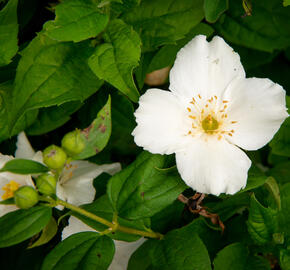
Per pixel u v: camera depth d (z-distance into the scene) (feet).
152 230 1.00
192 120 0.99
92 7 0.98
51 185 0.92
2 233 0.93
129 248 1.04
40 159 1.01
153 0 1.04
